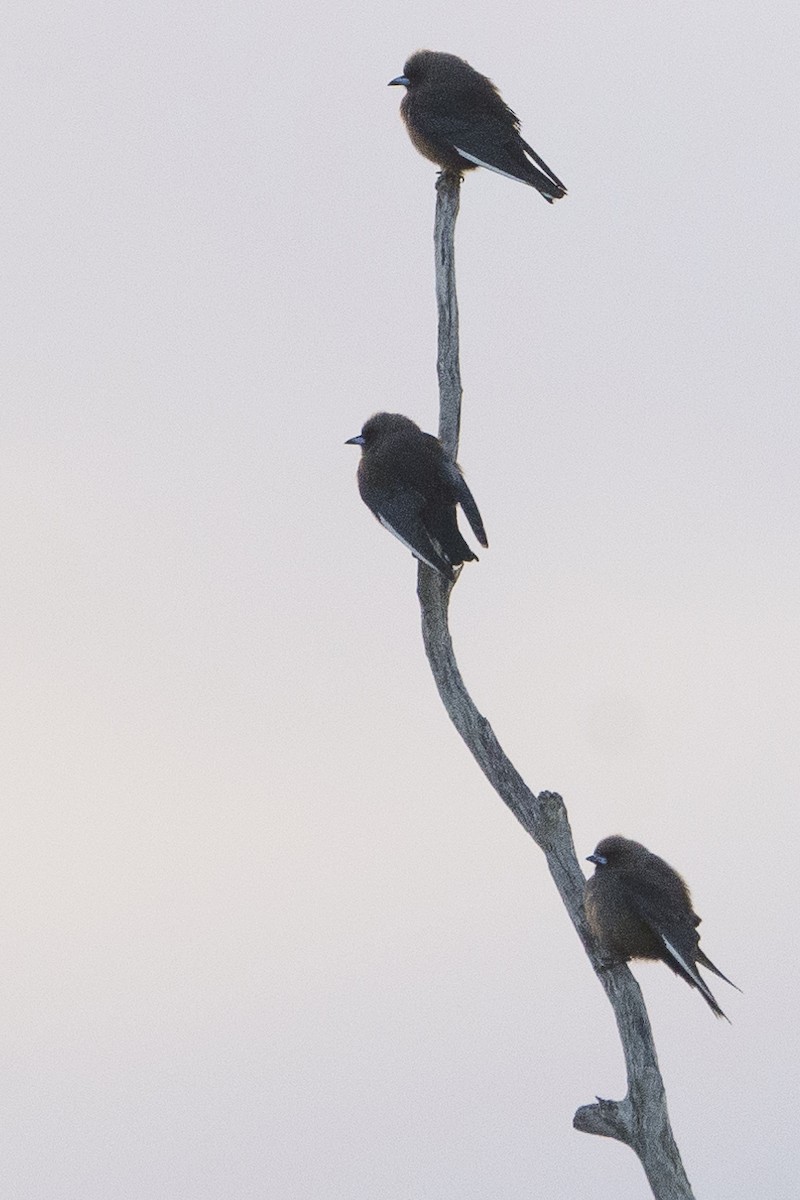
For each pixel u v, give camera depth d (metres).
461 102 17.98
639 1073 12.99
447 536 14.52
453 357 15.12
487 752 14.00
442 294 15.02
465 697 14.18
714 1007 12.95
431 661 14.25
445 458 15.00
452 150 17.92
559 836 13.81
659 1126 12.81
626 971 13.58
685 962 13.15
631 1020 13.34
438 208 15.11
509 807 13.97
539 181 17.77
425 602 14.35
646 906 13.34
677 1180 12.71
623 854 13.77
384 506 14.77
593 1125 12.99
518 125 18.53
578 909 13.74
